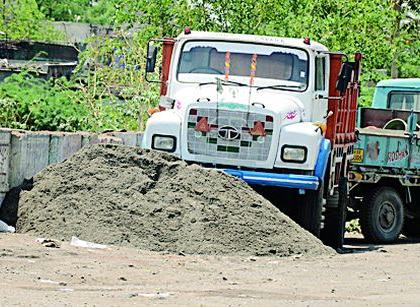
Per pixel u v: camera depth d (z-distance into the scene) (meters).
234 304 20.42
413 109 50.19
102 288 22.05
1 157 31.66
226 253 29.59
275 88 34.78
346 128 38.72
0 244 27.28
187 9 58.78
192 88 34.94
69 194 31.08
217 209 30.75
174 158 32.47
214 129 33.59
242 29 58.53
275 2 58.50
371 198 41.25
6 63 67.06
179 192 31.05
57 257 25.89
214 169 32.25
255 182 33.12
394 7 75.44
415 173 42.47
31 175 33.22
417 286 24.86
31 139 33.12
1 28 112.94
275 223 31.17
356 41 61.62
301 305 20.70
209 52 35.47
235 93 34.22
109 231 29.80
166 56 36.09
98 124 51.53
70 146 35.25
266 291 22.75
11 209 31.47
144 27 60.75
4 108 46.94
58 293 20.89
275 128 33.41
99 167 31.73
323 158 33.81
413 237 45.88
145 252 28.75
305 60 35.09
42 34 118.06
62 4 160.38
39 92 51.22
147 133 34.00
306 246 30.98
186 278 24.41
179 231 30.02
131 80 57.72
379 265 29.47
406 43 72.94
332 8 61.75
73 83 58.69
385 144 41.28
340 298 22.12
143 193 31.02
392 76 73.56
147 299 20.56
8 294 20.30
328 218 37.03
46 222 30.36
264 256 29.89
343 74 35.00
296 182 32.97
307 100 34.72
